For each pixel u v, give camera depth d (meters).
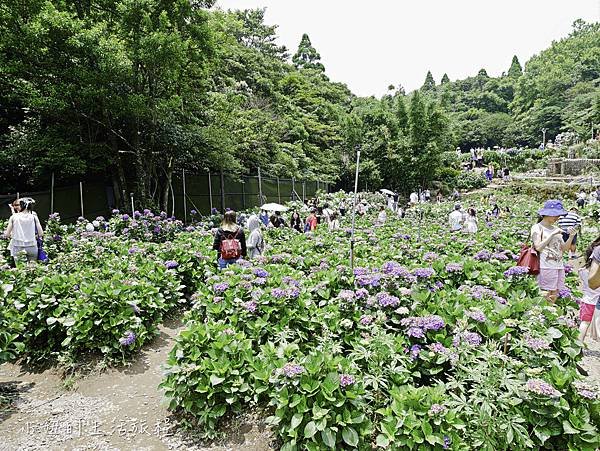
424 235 10.23
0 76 12.60
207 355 3.79
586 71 77.81
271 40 44.09
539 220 5.77
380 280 4.29
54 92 12.20
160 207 17.48
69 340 4.65
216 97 18.69
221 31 20.05
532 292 5.16
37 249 6.96
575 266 9.19
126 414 3.91
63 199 13.48
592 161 39.19
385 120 40.34
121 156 15.85
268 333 4.27
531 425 2.91
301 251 7.95
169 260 6.95
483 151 50.09
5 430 3.67
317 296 5.07
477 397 2.90
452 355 3.24
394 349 3.42
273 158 26.16
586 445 2.78
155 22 14.01
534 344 3.20
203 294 5.05
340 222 14.38
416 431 2.74
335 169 36.88
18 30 11.83
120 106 13.16
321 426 2.79
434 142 38.44
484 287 4.87
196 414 3.59
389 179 39.88
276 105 32.12
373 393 3.22
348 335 3.96
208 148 17.44
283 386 3.04
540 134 69.62
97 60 12.81
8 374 4.62
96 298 4.90
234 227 6.76
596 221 17.59
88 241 7.62
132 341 4.70
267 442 3.40
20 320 4.77
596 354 4.92
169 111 14.71
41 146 12.97
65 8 13.20
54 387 4.39
